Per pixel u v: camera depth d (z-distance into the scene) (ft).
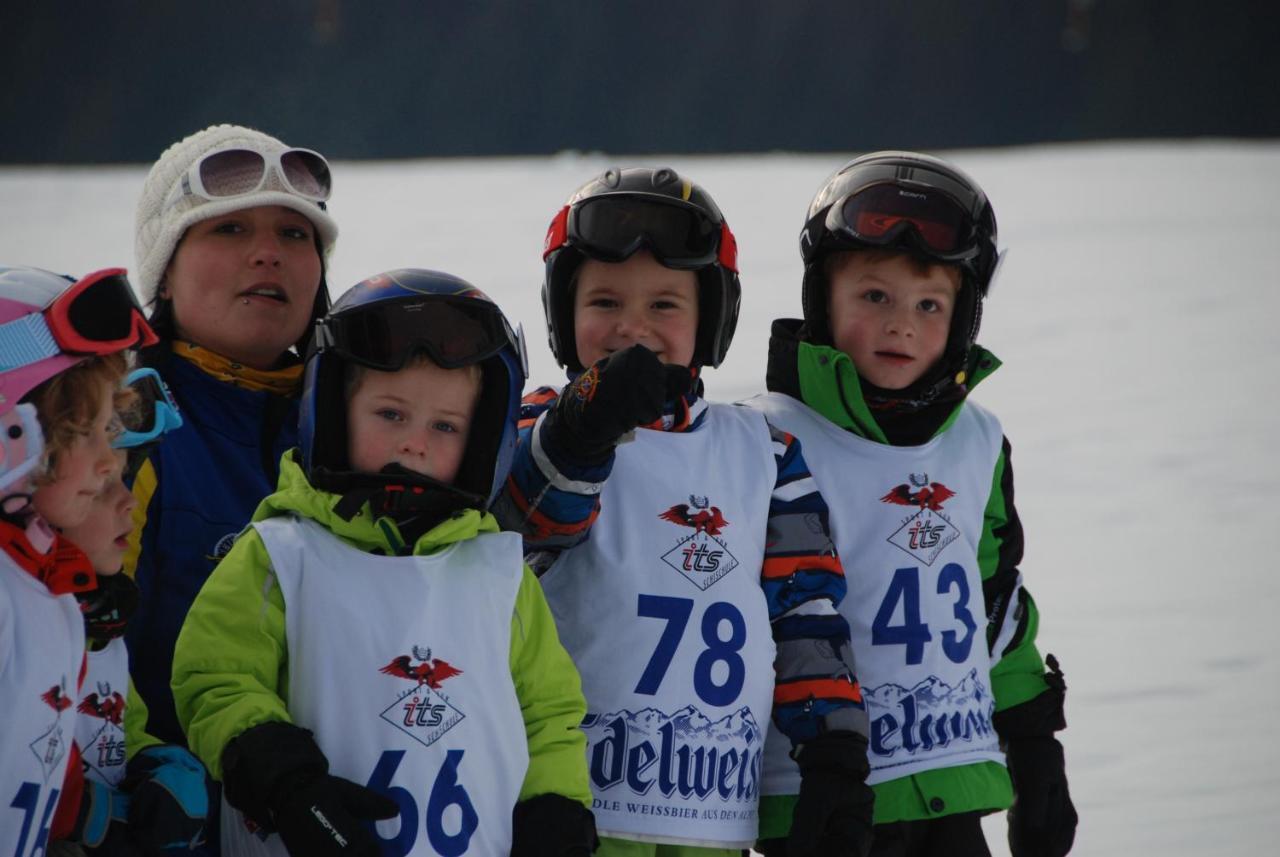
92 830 24.48
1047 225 272.10
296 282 32.65
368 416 26.94
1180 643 63.10
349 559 26.53
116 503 24.64
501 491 29.27
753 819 30.48
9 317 22.48
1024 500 91.15
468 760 26.08
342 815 23.98
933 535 34.45
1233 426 112.37
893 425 35.50
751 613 30.55
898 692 33.22
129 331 23.26
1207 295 189.06
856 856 29.09
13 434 22.21
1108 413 118.52
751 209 291.99
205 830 28.12
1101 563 76.23
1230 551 78.23
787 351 35.91
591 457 27.76
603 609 29.94
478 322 27.12
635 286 31.60
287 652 26.22
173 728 29.45
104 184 428.15
